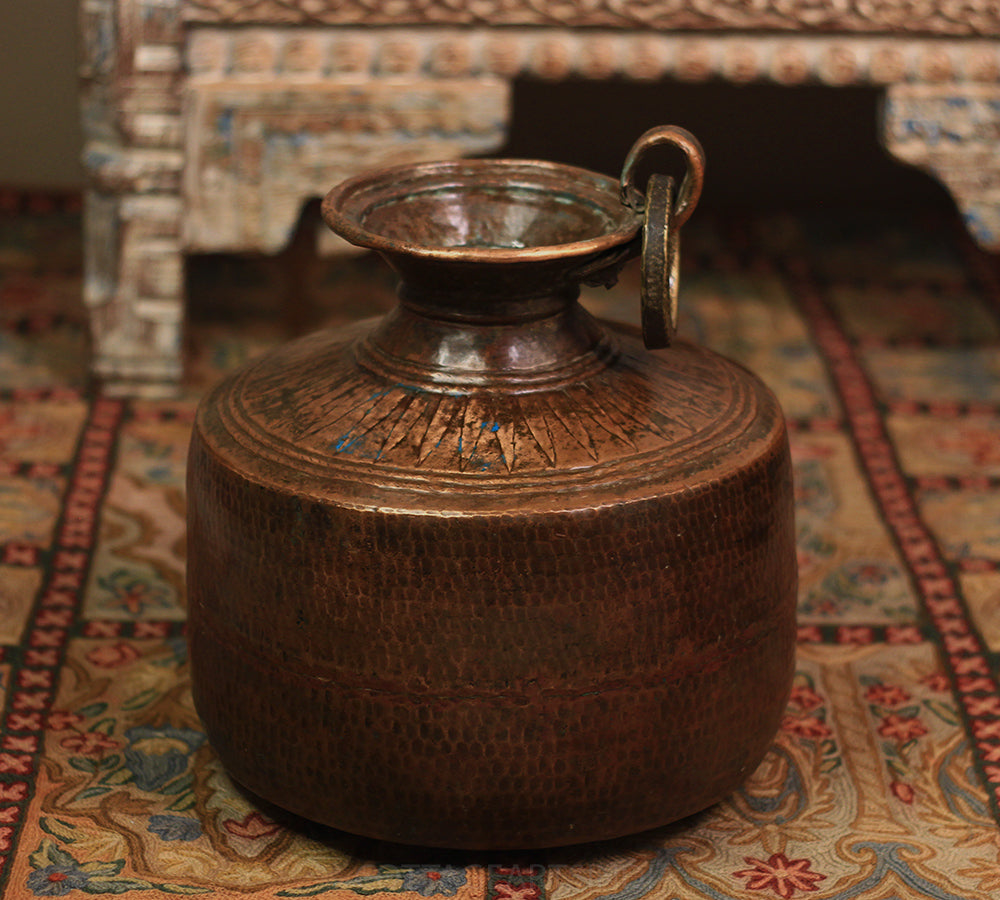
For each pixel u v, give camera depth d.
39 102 4.25
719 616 1.82
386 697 1.77
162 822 2.03
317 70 3.10
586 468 1.76
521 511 1.70
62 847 1.97
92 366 3.37
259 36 3.06
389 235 1.94
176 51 3.06
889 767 2.19
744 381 2.04
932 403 3.38
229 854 1.97
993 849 2.02
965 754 2.22
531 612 1.72
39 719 2.25
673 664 1.79
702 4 3.06
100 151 3.17
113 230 3.22
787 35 3.12
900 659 2.47
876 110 4.06
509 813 1.82
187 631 2.05
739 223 4.29
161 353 3.31
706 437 1.85
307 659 1.79
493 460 1.76
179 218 3.20
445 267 1.77
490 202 2.04
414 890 1.90
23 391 3.31
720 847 2.01
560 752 1.79
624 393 1.88
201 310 3.75
